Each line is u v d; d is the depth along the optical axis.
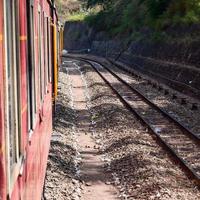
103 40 70.69
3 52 3.33
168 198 9.21
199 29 32.22
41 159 7.27
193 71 28.19
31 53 5.53
